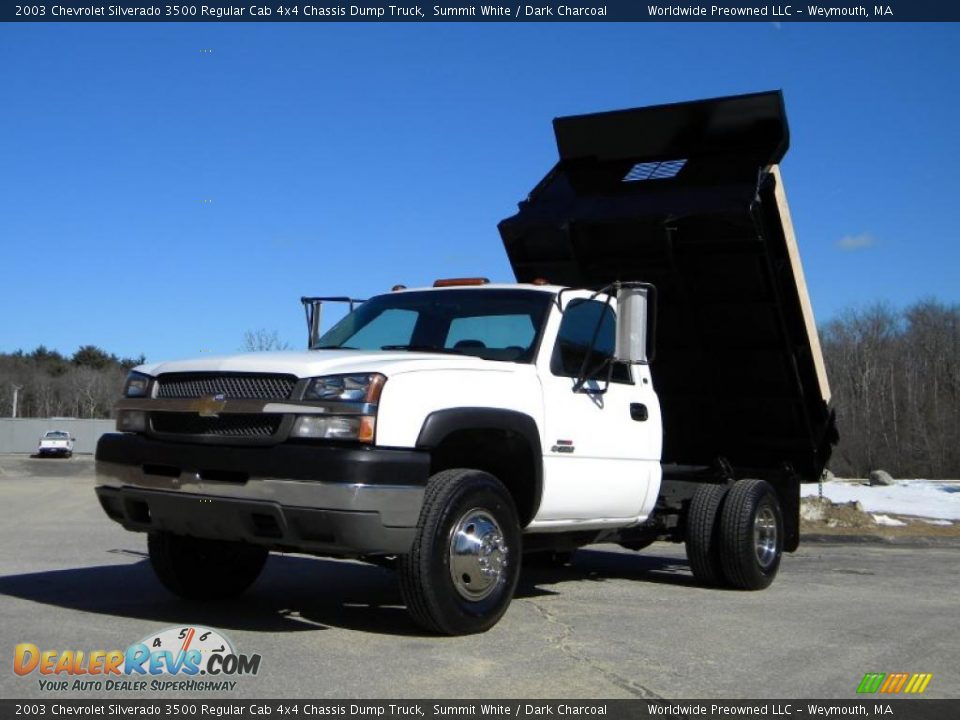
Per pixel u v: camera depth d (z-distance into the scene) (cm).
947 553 1220
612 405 723
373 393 544
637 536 842
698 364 919
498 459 648
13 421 6988
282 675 486
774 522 878
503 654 544
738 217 779
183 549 660
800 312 852
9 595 695
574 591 812
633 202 846
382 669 503
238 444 555
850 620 693
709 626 653
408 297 749
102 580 774
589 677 505
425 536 556
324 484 527
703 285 855
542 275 926
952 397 5544
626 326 671
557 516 673
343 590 757
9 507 1691
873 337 5975
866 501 1873
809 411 930
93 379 10531
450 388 584
